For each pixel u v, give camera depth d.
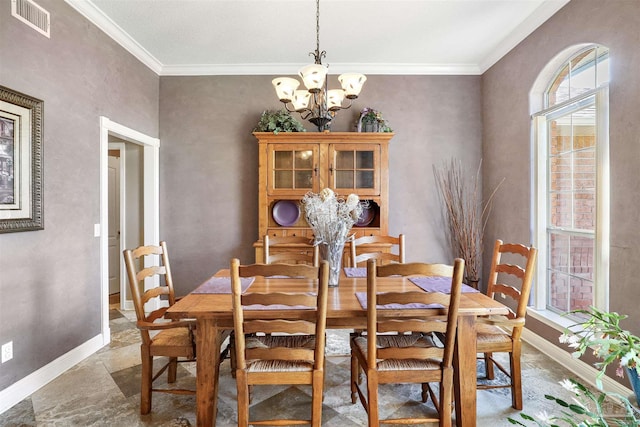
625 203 1.94
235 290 1.45
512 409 1.92
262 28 2.88
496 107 3.37
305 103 2.24
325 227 1.99
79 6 2.48
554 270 2.71
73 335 2.46
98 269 2.74
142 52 3.27
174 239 3.69
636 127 1.87
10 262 1.98
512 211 3.12
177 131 3.68
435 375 1.58
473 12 2.65
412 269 1.48
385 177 3.35
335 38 3.04
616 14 1.98
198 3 2.53
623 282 1.95
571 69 2.52
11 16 1.95
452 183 3.68
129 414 1.88
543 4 2.53
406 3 2.53
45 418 1.85
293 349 1.52
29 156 2.06
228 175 3.68
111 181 4.29
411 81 3.67
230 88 3.67
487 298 1.78
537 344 2.70
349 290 1.92
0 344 1.92
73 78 2.45
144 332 1.87
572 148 2.51
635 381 1.38
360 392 1.85
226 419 1.84
